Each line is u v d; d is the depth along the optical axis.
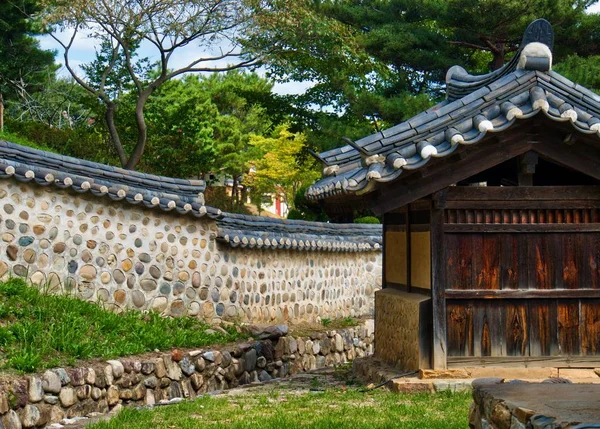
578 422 3.72
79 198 10.51
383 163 7.99
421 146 7.92
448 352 8.41
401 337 9.07
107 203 10.84
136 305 11.13
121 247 11.00
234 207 24.59
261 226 13.03
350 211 10.12
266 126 39.38
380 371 9.06
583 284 8.52
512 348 8.45
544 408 4.12
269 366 11.52
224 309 12.28
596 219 8.55
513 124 8.02
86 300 10.48
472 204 8.41
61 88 32.84
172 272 11.60
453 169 8.25
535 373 8.37
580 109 8.41
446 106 8.53
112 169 10.85
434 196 8.29
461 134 7.92
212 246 12.16
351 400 7.88
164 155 22.56
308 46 21.27
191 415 7.26
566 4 22.94
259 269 13.02
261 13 19.81
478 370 8.34
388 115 23.50
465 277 8.45
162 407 7.79
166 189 11.59
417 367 8.48
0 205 9.62
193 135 24.36
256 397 8.24
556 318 8.51
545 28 8.79
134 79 19.72
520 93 8.45
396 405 7.42
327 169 9.72
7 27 28.36
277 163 36.59
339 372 10.72
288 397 8.23
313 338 12.84
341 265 15.20
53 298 9.68
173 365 9.53
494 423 4.57
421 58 24.70
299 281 13.96
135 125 22.31
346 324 14.46
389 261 10.18
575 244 8.55
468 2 23.06
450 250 8.45
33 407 7.41
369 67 23.72
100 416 7.94
